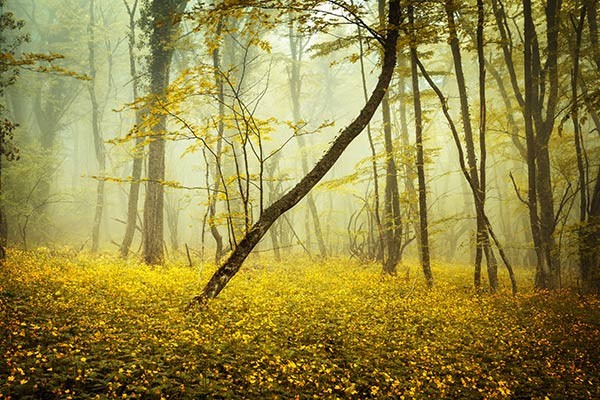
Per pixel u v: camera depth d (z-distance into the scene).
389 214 17.78
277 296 11.01
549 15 14.95
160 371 5.73
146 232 18.00
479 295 13.02
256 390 5.67
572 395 6.62
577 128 14.52
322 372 6.53
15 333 6.22
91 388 5.19
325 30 9.45
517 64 17.98
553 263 16.12
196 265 16.88
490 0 15.97
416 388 6.28
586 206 14.26
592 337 9.11
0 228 13.54
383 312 9.97
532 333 9.21
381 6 16.08
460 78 14.68
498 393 6.45
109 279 10.96
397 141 18.95
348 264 20.47
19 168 23.95
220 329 7.64
